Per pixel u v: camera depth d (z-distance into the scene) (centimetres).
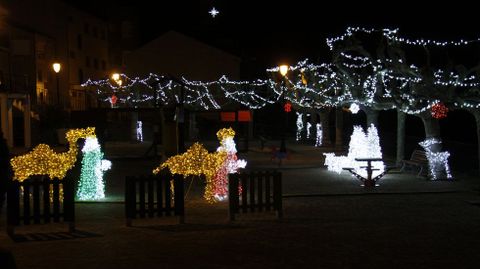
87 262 866
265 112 6275
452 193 1650
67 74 5216
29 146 3531
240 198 1521
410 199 1535
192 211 1345
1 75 3709
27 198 1089
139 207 1203
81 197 1552
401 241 1001
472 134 3784
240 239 1023
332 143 4512
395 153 3319
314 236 1045
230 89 5650
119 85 4862
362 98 2522
